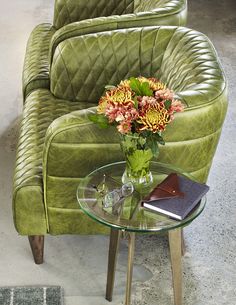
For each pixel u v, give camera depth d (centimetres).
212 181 331
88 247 286
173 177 232
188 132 239
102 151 240
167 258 279
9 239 291
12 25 506
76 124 237
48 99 315
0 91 413
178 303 245
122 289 263
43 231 263
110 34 304
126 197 227
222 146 362
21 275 270
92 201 228
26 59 360
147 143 216
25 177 258
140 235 290
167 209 219
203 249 286
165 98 215
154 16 313
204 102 238
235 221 304
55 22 387
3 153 350
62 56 307
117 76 305
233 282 268
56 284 266
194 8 547
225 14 538
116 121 217
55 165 243
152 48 298
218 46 480
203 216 306
